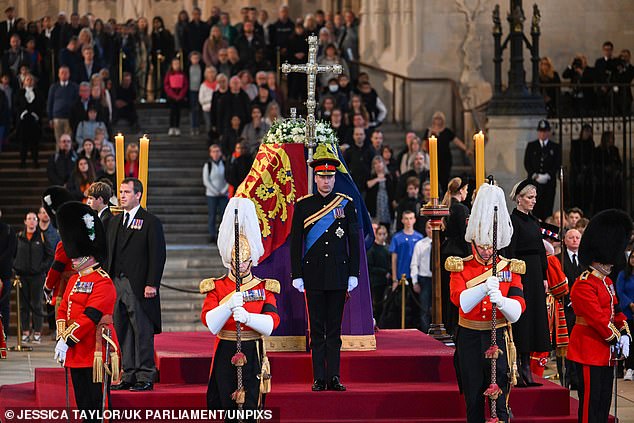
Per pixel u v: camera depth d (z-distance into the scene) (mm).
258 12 107500
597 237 39156
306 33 91062
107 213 43812
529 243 42219
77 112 82750
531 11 94250
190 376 42781
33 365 57438
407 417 40844
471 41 93250
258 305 36750
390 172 74562
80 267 37656
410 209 66875
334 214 40812
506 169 76688
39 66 93375
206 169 78188
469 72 93125
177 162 86000
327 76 88000
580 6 94500
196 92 90000
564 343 46719
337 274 40531
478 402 37969
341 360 42688
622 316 40000
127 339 41969
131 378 41594
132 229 42312
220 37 91875
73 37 89125
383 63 95562
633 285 54344
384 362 42875
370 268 64688
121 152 44031
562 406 41562
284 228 44000
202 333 50625
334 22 96500
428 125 93562
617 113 86000
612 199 77312
